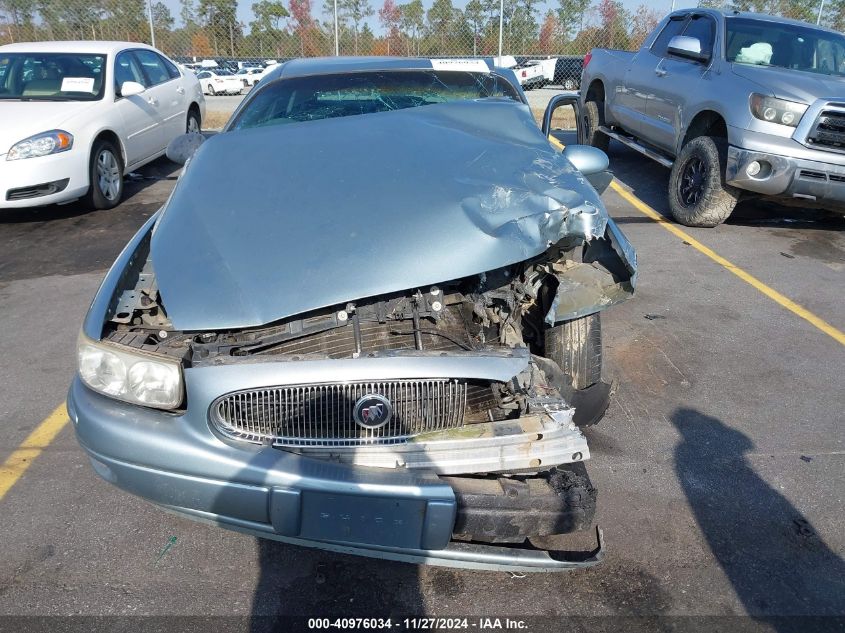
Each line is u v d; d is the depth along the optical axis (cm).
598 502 272
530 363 237
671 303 456
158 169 855
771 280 498
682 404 340
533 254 223
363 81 386
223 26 1362
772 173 541
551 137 1020
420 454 205
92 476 290
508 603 227
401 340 227
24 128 594
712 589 233
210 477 201
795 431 320
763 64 609
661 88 686
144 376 206
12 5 1184
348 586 234
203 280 215
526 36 1321
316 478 195
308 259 217
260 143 297
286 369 199
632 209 678
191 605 226
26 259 542
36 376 366
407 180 254
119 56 722
